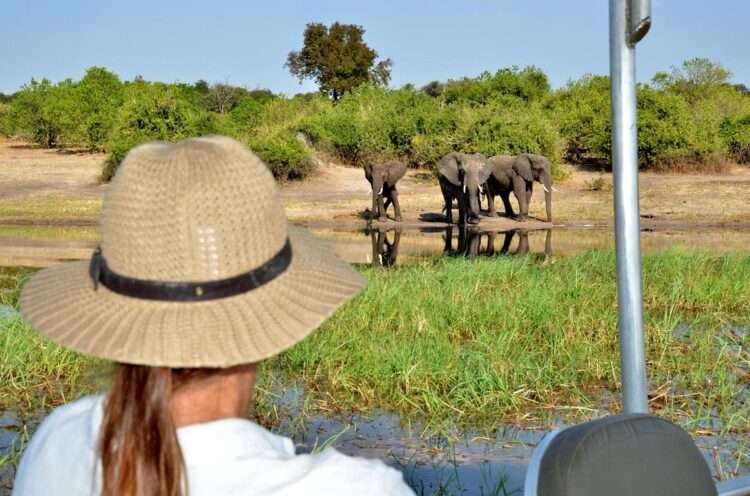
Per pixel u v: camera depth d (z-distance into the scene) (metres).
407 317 9.52
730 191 27.89
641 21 2.85
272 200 1.41
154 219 1.34
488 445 5.98
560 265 14.12
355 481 1.32
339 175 30.80
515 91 38.28
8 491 4.96
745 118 33.59
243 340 1.35
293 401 6.96
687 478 1.80
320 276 1.45
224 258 1.35
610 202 27.27
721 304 10.99
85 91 37.84
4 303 10.82
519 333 9.02
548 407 6.80
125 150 29.12
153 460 1.28
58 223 23.45
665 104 31.06
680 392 7.25
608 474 1.72
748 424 6.39
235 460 1.33
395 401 6.91
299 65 57.00
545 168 24.14
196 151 1.37
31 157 34.50
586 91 36.91
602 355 8.02
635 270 2.98
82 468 1.40
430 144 31.31
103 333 1.34
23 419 6.51
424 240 20.39
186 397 1.38
